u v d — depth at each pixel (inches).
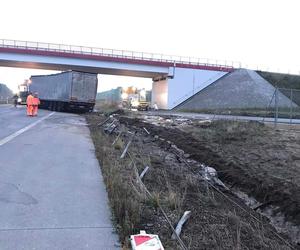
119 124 1000.2
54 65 2760.8
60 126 942.4
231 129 748.0
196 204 336.5
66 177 392.8
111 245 231.9
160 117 1277.1
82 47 2682.1
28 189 343.0
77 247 227.5
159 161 520.4
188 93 2933.1
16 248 223.0
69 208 295.4
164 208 303.3
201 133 727.7
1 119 1070.4
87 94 1712.6
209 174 478.3
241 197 413.1
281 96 2790.4
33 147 577.3
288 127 1010.7
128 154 530.3
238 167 474.0
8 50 2559.1
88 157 510.9
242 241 267.0
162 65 2854.3
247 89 2847.0
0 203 301.1
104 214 284.7
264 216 356.8
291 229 322.7
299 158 514.9
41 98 2073.1
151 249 215.2
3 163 450.0
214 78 3019.2
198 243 248.2
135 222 258.8
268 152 552.7
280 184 392.5
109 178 371.2
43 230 251.1
